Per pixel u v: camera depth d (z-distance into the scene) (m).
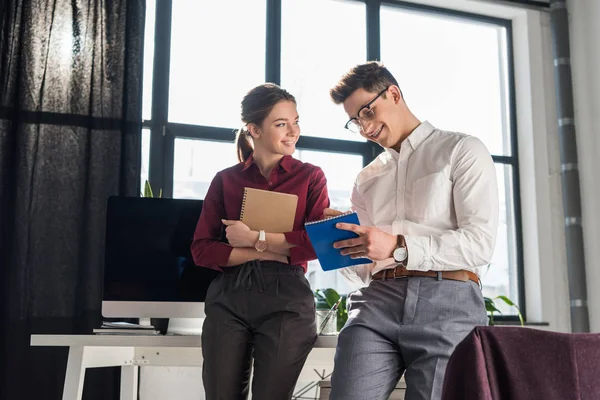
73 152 3.20
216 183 2.03
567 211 4.12
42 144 3.17
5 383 2.96
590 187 4.12
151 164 3.58
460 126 4.34
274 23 3.97
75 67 3.27
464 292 1.55
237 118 3.81
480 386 0.98
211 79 3.81
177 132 3.66
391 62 4.23
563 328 4.14
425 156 1.67
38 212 3.12
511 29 4.53
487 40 4.52
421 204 1.63
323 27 4.12
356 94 1.71
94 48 3.30
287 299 1.79
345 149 3.99
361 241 1.50
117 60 3.32
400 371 1.62
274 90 1.93
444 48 4.38
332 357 2.35
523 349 1.00
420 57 4.30
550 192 4.28
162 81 3.67
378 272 1.65
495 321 4.08
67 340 2.02
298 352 1.79
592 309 4.04
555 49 4.29
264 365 1.77
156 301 2.42
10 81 3.17
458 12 4.41
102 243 3.16
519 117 4.41
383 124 1.71
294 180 1.94
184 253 2.47
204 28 3.85
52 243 3.11
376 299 1.60
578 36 4.28
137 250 2.45
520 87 4.43
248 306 1.80
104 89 3.28
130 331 2.12
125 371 2.63
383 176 1.75
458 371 1.02
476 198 1.57
